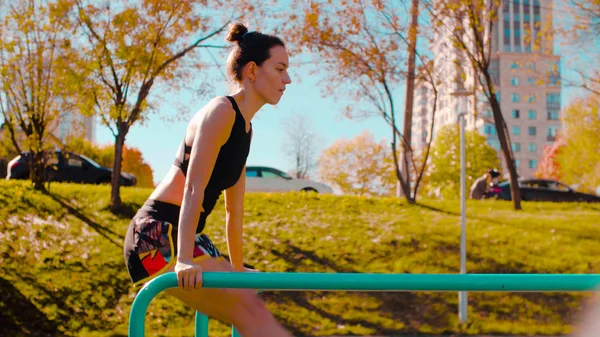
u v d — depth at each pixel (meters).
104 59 13.42
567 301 10.74
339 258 12.29
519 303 10.70
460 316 10.06
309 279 1.74
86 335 9.42
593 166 38.31
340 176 50.12
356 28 14.77
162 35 13.77
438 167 51.53
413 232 13.37
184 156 2.18
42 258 11.62
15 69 14.23
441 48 16.88
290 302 10.65
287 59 2.22
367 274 1.72
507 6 93.62
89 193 15.00
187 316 10.08
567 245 12.74
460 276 1.70
